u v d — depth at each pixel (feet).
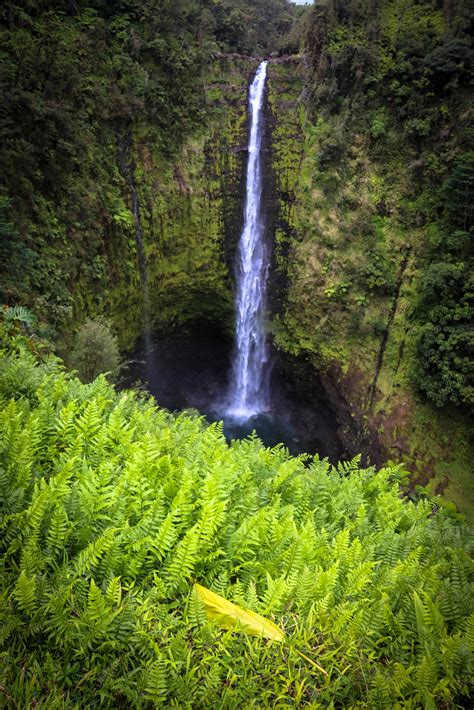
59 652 8.23
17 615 8.31
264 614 9.44
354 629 9.01
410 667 8.20
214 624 8.81
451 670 8.39
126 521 11.09
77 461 13.48
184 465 14.29
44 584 8.66
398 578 10.93
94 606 8.11
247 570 11.11
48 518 10.51
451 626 10.09
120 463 14.61
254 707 7.71
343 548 11.91
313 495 16.28
